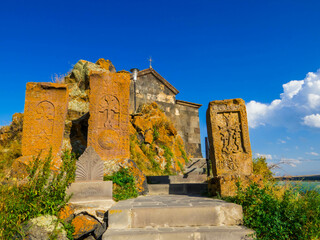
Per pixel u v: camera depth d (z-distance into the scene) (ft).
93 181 15.03
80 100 31.76
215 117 18.16
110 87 22.44
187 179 25.25
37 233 11.57
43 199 12.96
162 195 19.15
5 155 22.66
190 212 11.66
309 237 10.69
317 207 12.27
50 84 21.25
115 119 21.79
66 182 13.97
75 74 34.45
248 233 10.67
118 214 11.49
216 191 16.69
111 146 20.84
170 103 48.73
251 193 13.07
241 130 17.83
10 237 11.23
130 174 18.85
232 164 17.13
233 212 11.91
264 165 21.76
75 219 12.84
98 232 12.29
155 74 47.73
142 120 34.78
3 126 26.86
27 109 20.54
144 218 11.48
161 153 33.45
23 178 16.47
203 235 10.45
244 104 18.22
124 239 10.11
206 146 26.53
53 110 20.99
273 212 11.84
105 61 38.86
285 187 15.21
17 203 12.11
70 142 23.67
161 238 10.26
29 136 20.06
